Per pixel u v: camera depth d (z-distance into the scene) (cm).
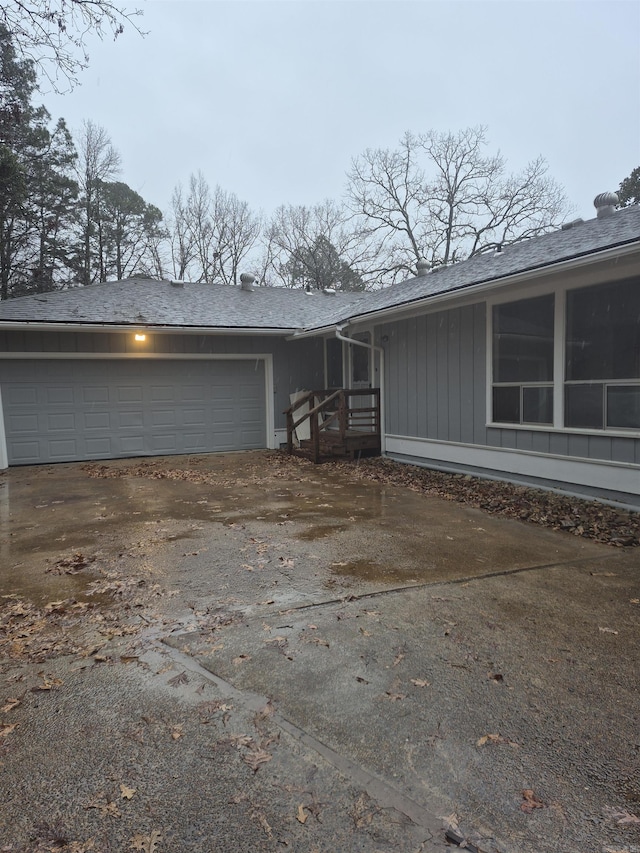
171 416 1163
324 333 1120
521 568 427
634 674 267
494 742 217
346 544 497
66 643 308
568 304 666
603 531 527
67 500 713
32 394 1049
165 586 395
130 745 218
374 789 192
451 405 865
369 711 239
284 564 441
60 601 368
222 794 191
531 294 710
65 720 235
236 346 1205
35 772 204
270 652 295
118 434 1120
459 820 178
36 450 1057
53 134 2450
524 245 973
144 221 3044
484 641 304
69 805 187
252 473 919
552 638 307
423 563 442
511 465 759
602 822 176
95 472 951
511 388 756
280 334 1194
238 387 1221
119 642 308
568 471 676
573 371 666
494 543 497
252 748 215
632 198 2631
